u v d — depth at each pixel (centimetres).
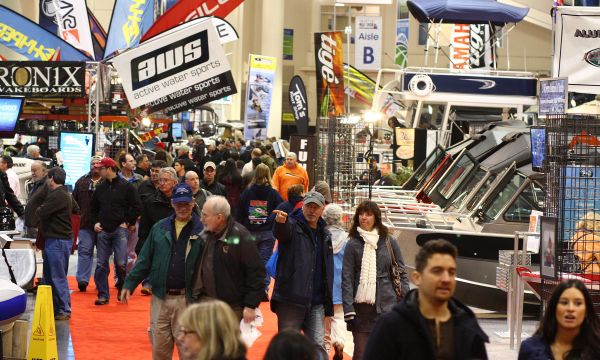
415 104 3841
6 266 1437
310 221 1159
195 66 2248
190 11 2684
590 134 1221
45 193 1734
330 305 1159
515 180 1856
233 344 612
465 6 3359
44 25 3325
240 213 1878
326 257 1159
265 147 3581
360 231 1159
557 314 777
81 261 1869
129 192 1797
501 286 1527
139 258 1128
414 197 2398
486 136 2334
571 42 2122
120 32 2806
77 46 2959
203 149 3822
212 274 1052
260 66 4194
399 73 3250
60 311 1614
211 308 616
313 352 573
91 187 1983
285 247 1152
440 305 670
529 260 1502
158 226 1120
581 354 776
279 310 1155
